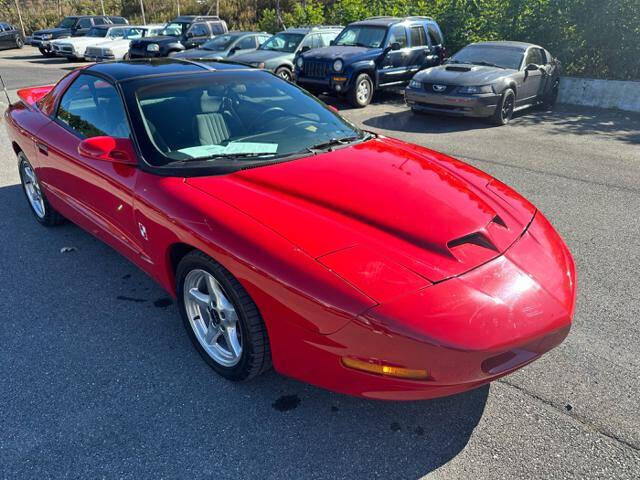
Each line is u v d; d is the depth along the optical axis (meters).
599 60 12.59
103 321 3.22
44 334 3.08
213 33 18.75
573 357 2.89
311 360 2.19
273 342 2.29
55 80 14.66
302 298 2.10
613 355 2.91
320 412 2.48
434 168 3.12
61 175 3.75
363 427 2.39
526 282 2.27
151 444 2.28
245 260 2.24
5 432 2.34
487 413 2.47
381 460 2.21
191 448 2.26
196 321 2.80
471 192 2.86
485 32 14.01
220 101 3.34
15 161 6.73
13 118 4.56
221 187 2.63
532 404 2.53
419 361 1.98
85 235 4.49
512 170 6.63
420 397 2.07
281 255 2.19
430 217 2.48
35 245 4.29
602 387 2.65
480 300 2.10
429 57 12.67
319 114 3.61
